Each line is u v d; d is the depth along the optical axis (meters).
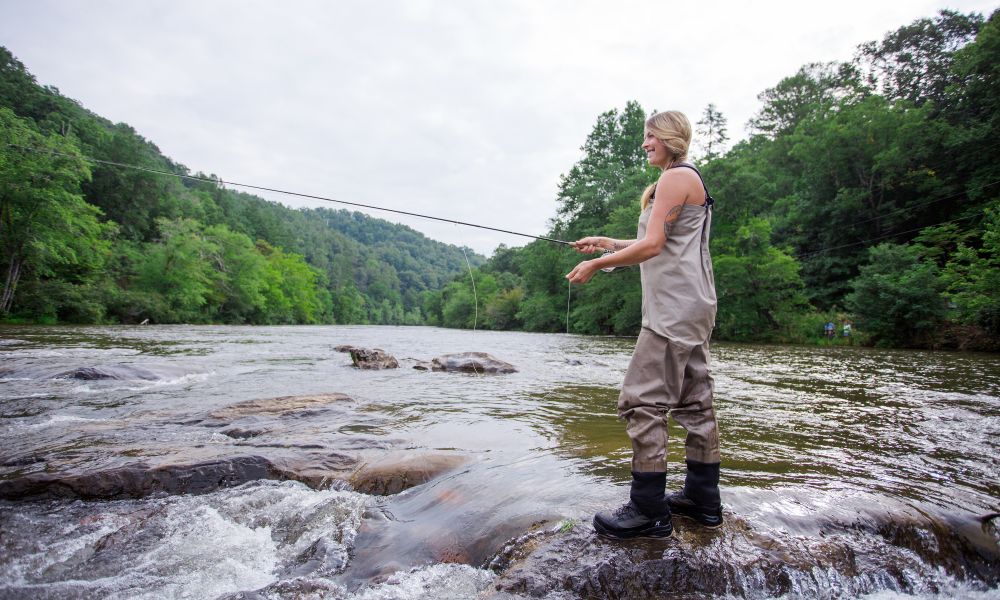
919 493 2.48
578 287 40.75
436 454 3.13
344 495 2.77
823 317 24.89
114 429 4.07
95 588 1.93
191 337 17.39
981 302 16.81
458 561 2.04
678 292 1.95
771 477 2.67
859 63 44.97
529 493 2.45
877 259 22.09
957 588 1.89
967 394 6.41
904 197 30.84
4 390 6.13
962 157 27.89
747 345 21.44
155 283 37.94
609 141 47.03
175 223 39.59
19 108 57.12
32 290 26.09
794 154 35.59
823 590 1.81
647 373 1.96
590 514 2.16
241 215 101.25
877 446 3.57
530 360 11.43
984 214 24.92
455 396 5.90
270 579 2.03
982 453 3.41
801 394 6.38
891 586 1.86
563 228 46.34
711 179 31.44
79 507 2.68
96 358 9.49
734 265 25.33
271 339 17.88
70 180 27.47
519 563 1.89
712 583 1.78
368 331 33.50
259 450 3.28
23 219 25.64
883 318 20.03
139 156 54.41
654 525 1.94
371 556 2.13
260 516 2.54
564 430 4.03
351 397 5.41
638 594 1.75
